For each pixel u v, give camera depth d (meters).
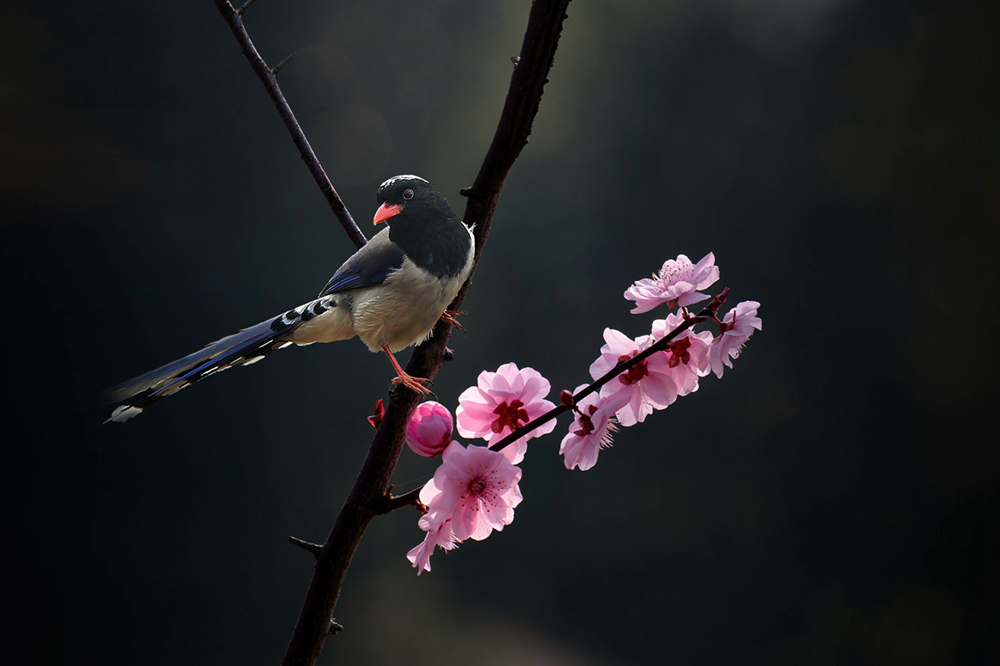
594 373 5.09
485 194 5.08
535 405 5.07
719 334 5.06
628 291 5.07
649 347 5.07
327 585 5.05
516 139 5.07
